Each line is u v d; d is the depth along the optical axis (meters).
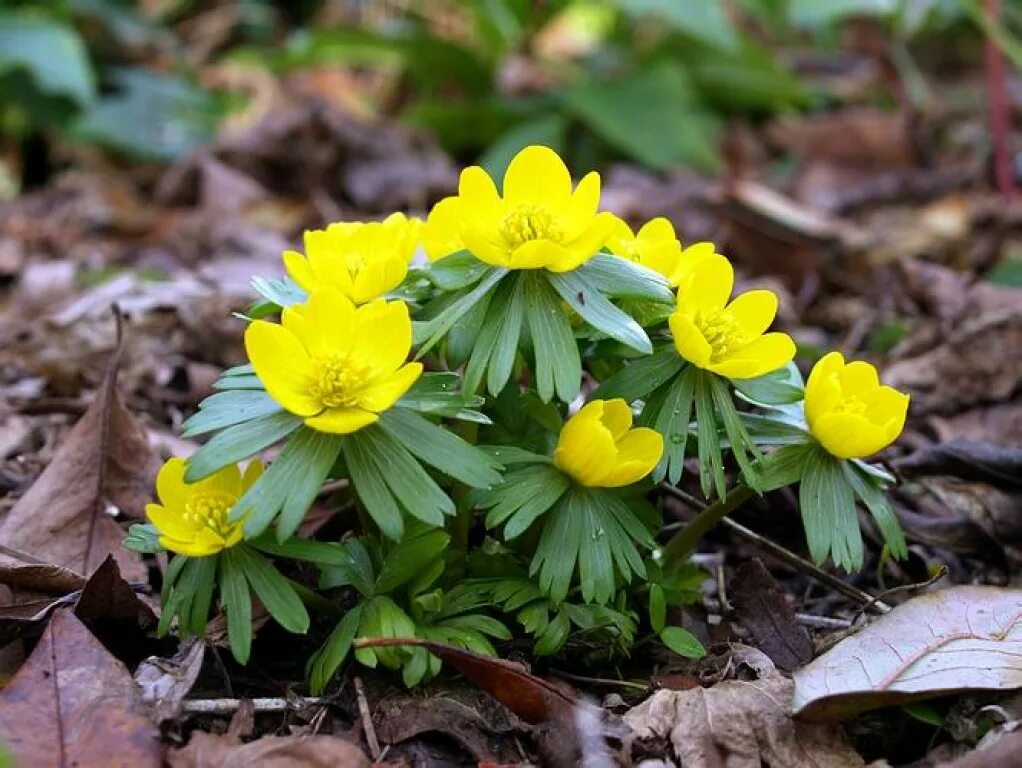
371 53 1.00
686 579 0.34
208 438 0.43
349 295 0.31
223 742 0.30
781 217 0.67
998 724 0.31
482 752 0.31
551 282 0.30
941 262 0.68
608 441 0.30
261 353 0.29
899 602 0.38
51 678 0.30
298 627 0.30
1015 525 0.40
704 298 0.31
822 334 0.56
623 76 0.92
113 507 0.38
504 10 0.91
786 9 0.97
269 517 0.28
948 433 0.45
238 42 1.31
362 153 0.85
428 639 0.31
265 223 0.78
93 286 0.62
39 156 1.05
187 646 0.32
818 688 0.31
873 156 0.92
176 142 0.97
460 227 0.29
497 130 0.92
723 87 0.98
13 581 0.33
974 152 0.91
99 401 0.38
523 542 0.33
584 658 0.33
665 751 0.31
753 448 0.31
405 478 0.29
